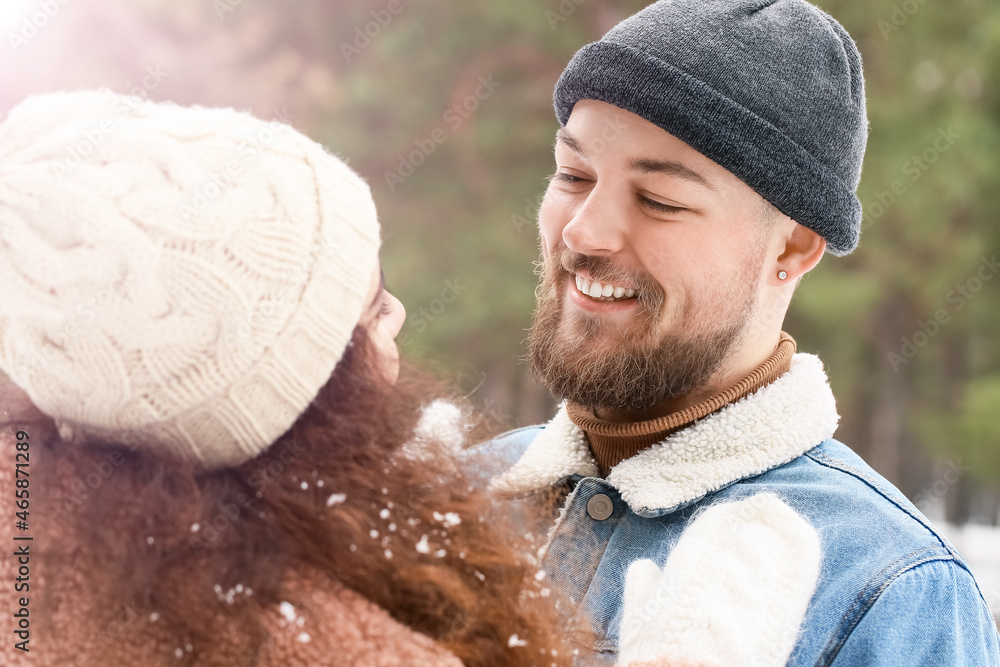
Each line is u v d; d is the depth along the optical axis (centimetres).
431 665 82
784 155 124
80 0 742
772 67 124
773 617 107
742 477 126
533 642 91
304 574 85
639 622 110
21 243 80
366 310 94
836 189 128
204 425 82
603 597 125
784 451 127
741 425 128
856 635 112
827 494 123
